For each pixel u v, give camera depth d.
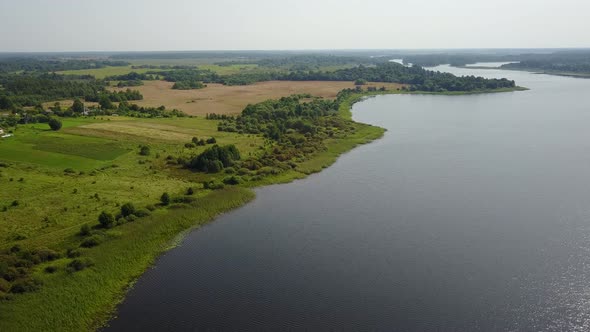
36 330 54.66
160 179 110.50
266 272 69.31
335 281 66.25
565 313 58.00
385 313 58.28
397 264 71.06
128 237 78.69
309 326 55.75
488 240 79.00
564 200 97.56
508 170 121.12
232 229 86.19
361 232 83.25
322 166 128.75
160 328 55.78
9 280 62.41
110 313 59.28
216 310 59.41
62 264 67.88
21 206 87.94
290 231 84.56
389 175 118.75
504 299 61.19
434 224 86.12
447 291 63.25
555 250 74.94
